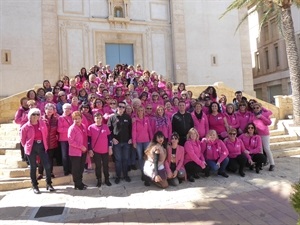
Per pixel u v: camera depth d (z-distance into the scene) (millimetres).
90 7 16859
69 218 5020
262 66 26031
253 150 7586
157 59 17953
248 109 8227
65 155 7078
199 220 4719
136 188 6613
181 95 9172
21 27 15414
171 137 6855
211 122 7984
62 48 16156
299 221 2611
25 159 7496
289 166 8117
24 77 15250
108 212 5234
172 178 6699
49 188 6496
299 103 11555
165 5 18469
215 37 19031
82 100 8734
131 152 7617
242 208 5172
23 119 7266
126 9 17312
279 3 12172
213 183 6797
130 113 7375
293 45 12031
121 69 12875
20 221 4918
